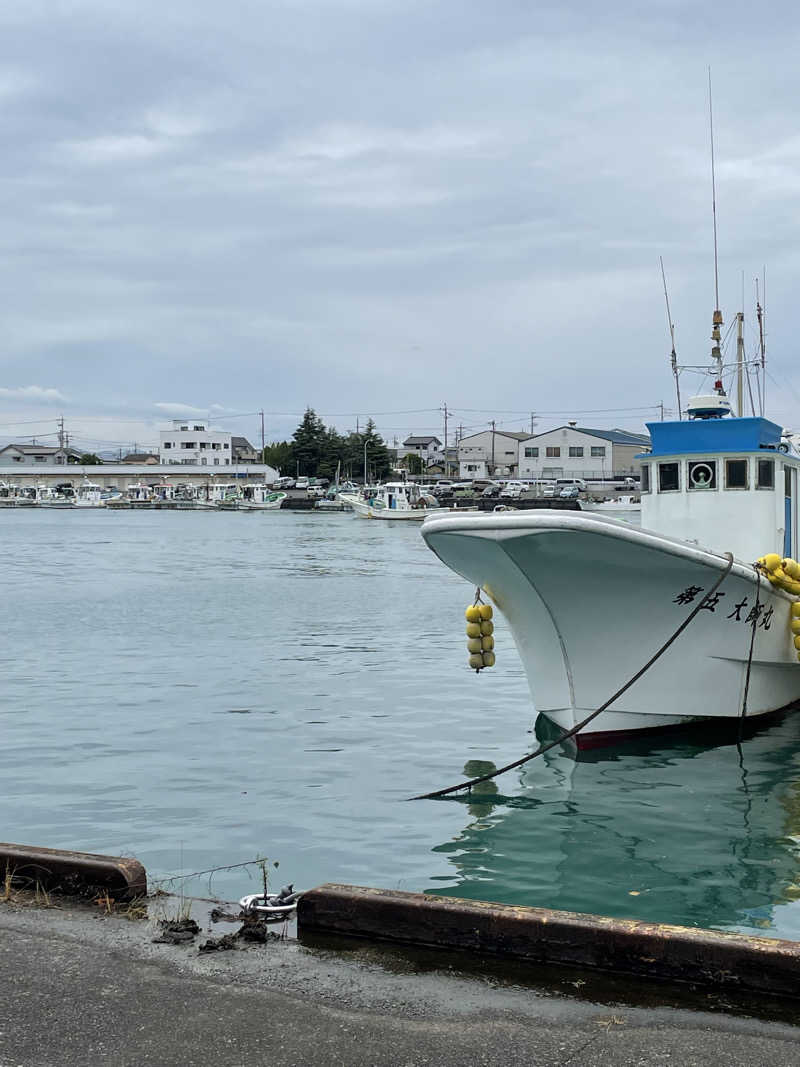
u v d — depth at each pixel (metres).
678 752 13.21
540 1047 4.51
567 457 126.69
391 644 23.42
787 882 8.81
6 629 25.83
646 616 12.60
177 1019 4.74
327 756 13.34
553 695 13.20
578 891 8.61
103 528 81.81
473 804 11.12
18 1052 4.42
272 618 28.00
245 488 121.31
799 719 15.12
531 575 12.09
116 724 15.25
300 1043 4.53
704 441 14.74
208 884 8.60
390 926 5.63
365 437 143.50
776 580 13.30
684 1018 4.79
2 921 5.83
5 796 11.49
